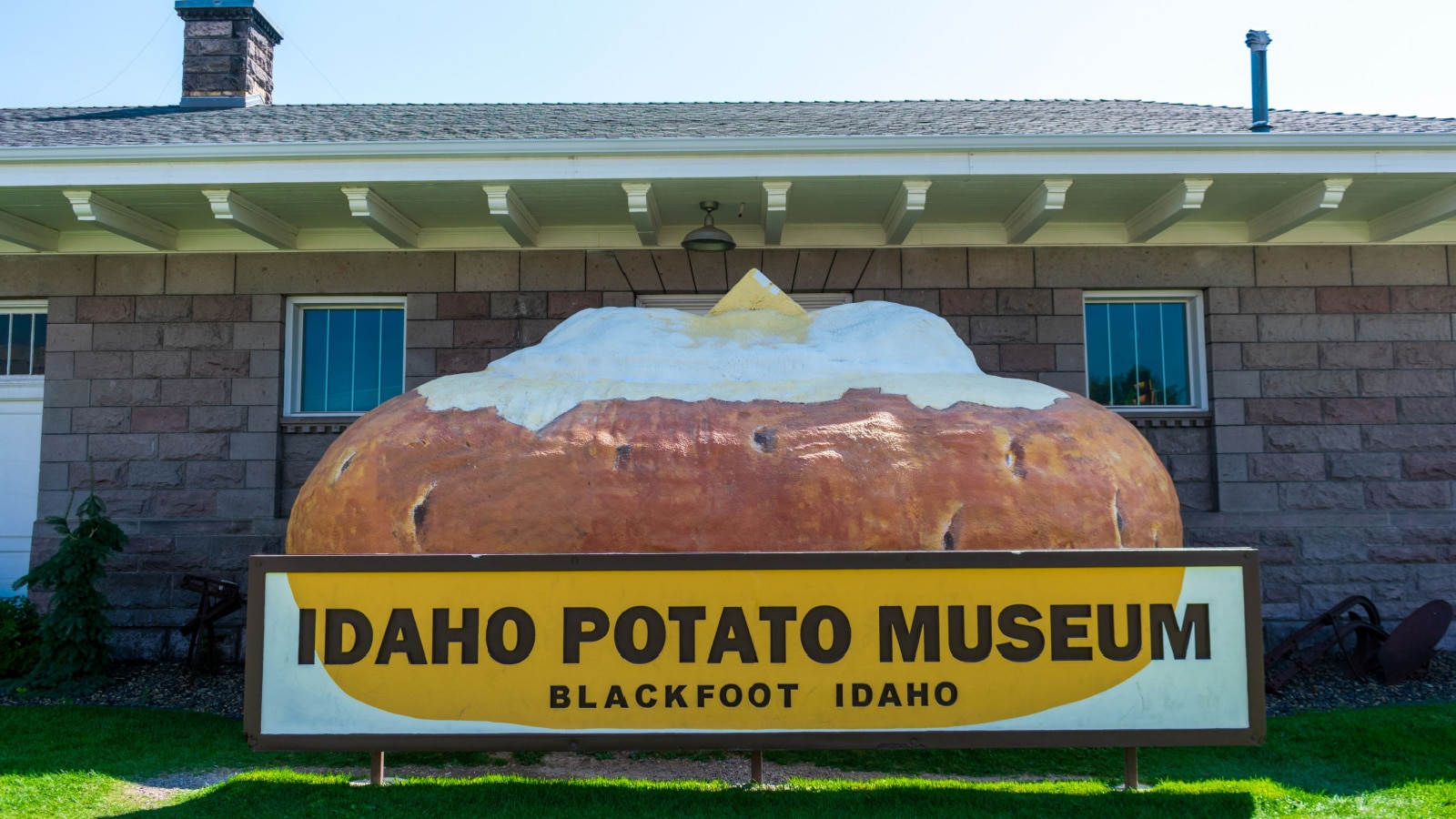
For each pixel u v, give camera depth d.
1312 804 4.15
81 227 7.71
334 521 4.37
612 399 4.51
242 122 8.79
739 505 4.10
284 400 7.87
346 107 9.70
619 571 3.81
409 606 3.82
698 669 3.78
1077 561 3.84
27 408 8.00
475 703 3.79
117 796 4.30
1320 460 7.68
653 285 7.86
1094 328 8.09
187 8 10.12
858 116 8.86
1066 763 4.93
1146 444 4.86
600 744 3.76
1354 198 7.23
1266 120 7.69
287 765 4.86
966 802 4.14
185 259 7.86
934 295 7.83
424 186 6.86
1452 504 7.65
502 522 4.14
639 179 6.72
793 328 5.21
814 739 3.76
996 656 3.80
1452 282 7.81
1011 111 9.09
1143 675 3.82
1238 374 7.73
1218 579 3.87
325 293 7.86
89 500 6.90
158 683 6.78
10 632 6.95
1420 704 5.98
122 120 9.02
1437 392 7.73
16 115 9.68
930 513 4.11
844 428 4.29
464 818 3.92
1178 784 4.49
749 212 7.49
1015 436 4.34
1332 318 7.79
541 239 7.84
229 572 7.56
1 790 4.32
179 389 7.78
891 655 3.79
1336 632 6.57
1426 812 4.07
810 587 3.80
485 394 4.62
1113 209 7.45
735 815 3.95
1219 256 7.82
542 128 8.09
